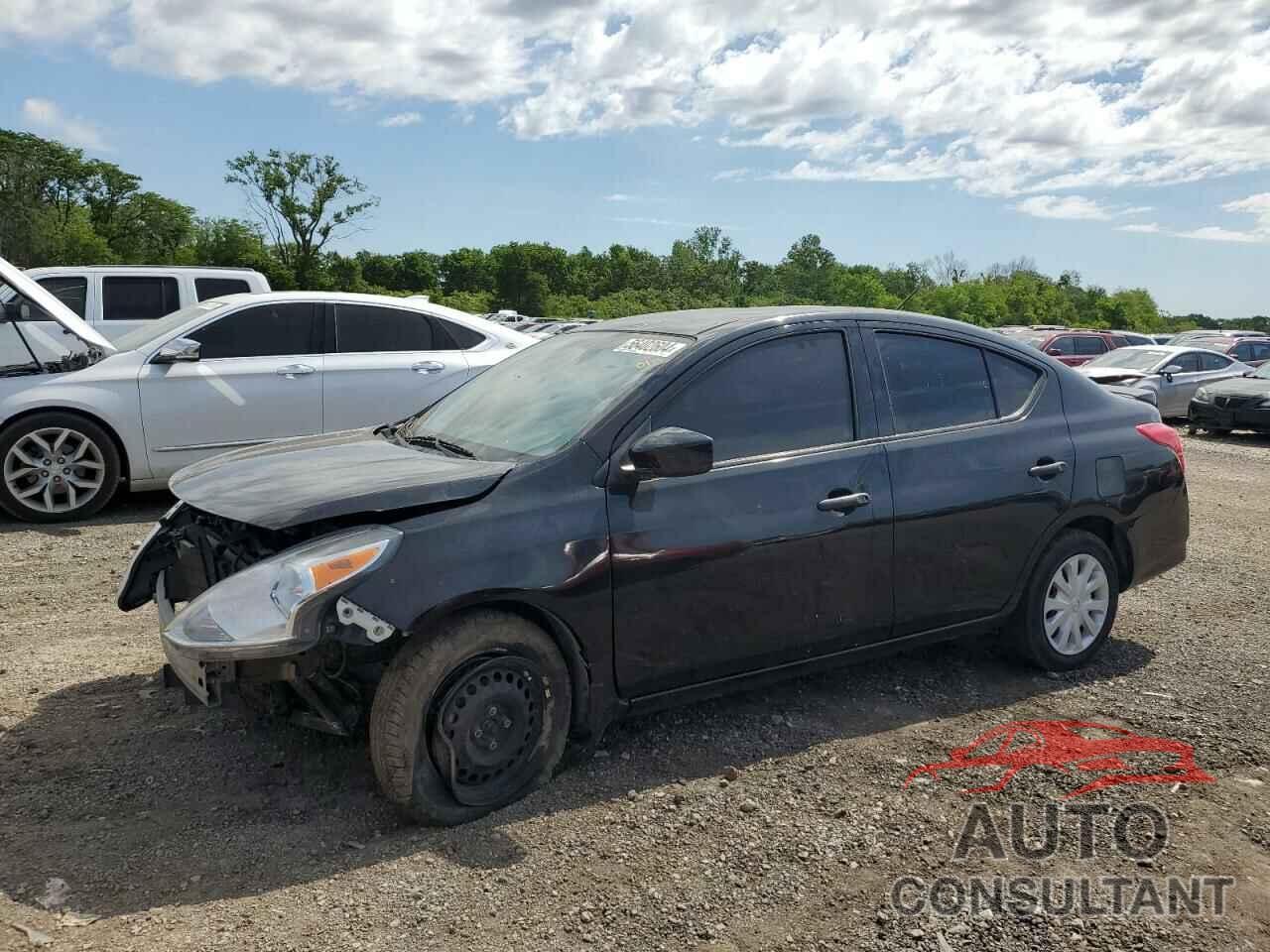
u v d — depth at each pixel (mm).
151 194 92250
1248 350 26078
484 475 3408
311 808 3377
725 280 110875
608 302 100812
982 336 4633
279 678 3084
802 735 4008
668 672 3662
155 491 9008
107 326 12086
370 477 3428
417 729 3162
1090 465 4684
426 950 2635
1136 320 110312
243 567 3506
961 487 4273
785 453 3932
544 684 3400
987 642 4855
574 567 3398
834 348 4176
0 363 7598
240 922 2740
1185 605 5992
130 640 4996
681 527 3617
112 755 3736
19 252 82875
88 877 2955
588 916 2793
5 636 5039
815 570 3916
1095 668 4840
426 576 3166
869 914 2826
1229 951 2680
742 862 3080
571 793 3484
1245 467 12914
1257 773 3748
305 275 66875
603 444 3586
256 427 8148
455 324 9055
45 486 7602
